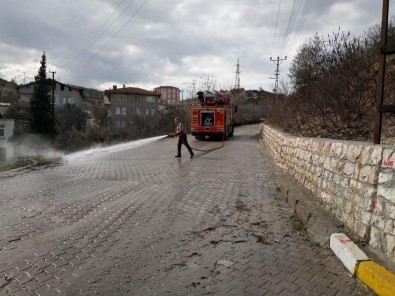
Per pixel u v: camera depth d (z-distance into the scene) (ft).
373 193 14.01
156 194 26.25
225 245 15.97
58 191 27.40
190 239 16.74
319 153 21.25
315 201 20.45
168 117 167.73
